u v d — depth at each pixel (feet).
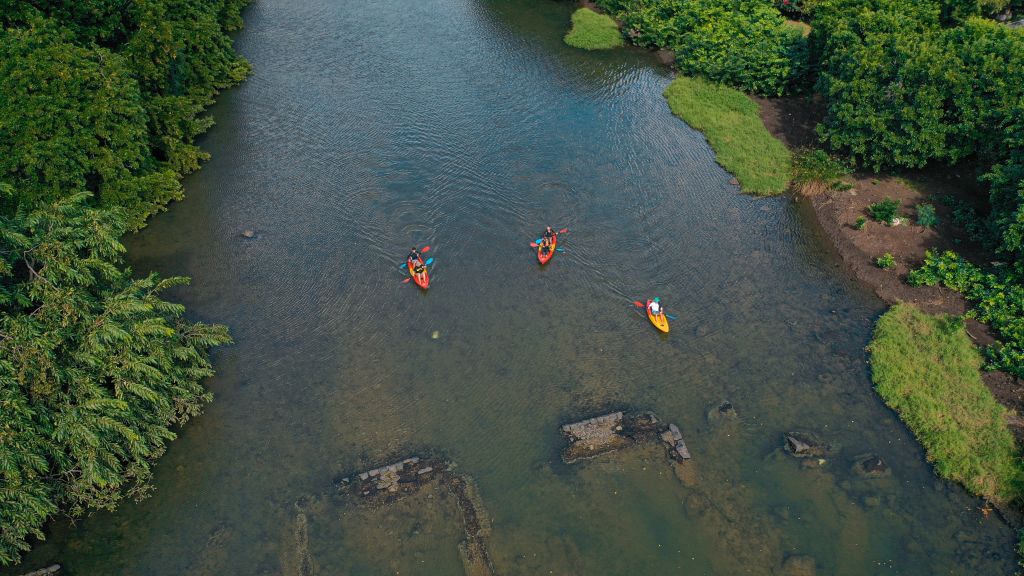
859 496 108.78
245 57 219.82
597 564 100.94
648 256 151.53
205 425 118.73
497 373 127.44
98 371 106.32
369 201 164.35
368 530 104.83
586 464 113.19
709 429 118.52
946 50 153.58
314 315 138.10
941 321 132.05
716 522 105.91
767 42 202.69
